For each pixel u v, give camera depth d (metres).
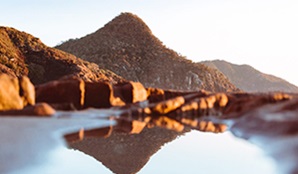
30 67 105.00
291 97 18.80
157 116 19.61
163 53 194.88
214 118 18.56
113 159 9.81
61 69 105.75
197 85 178.88
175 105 20.34
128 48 192.12
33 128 11.88
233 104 19.14
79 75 99.44
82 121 15.68
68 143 10.53
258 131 11.32
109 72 125.44
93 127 14.48
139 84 25.38
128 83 24.50
